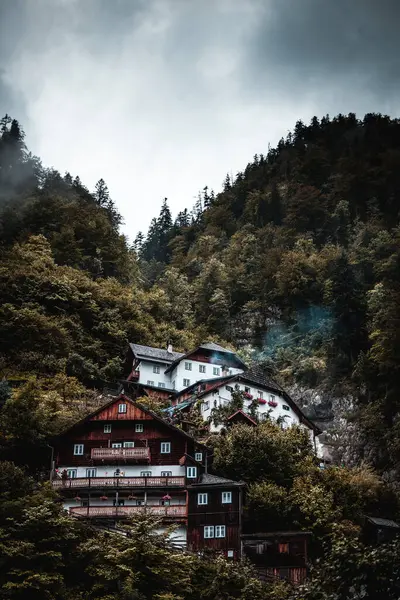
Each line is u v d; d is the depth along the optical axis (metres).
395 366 94.94
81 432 65.88
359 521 62.62
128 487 60.19
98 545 48.62
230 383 84.00
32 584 44.81
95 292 118.88
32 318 100.19
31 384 79.25
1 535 47.56
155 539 49.00
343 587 22.75
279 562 54.62
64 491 60.25
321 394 103.75
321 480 65.81
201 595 46.22
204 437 74.44
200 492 58.41
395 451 84.69
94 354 104.56
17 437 64.62
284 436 71.44
